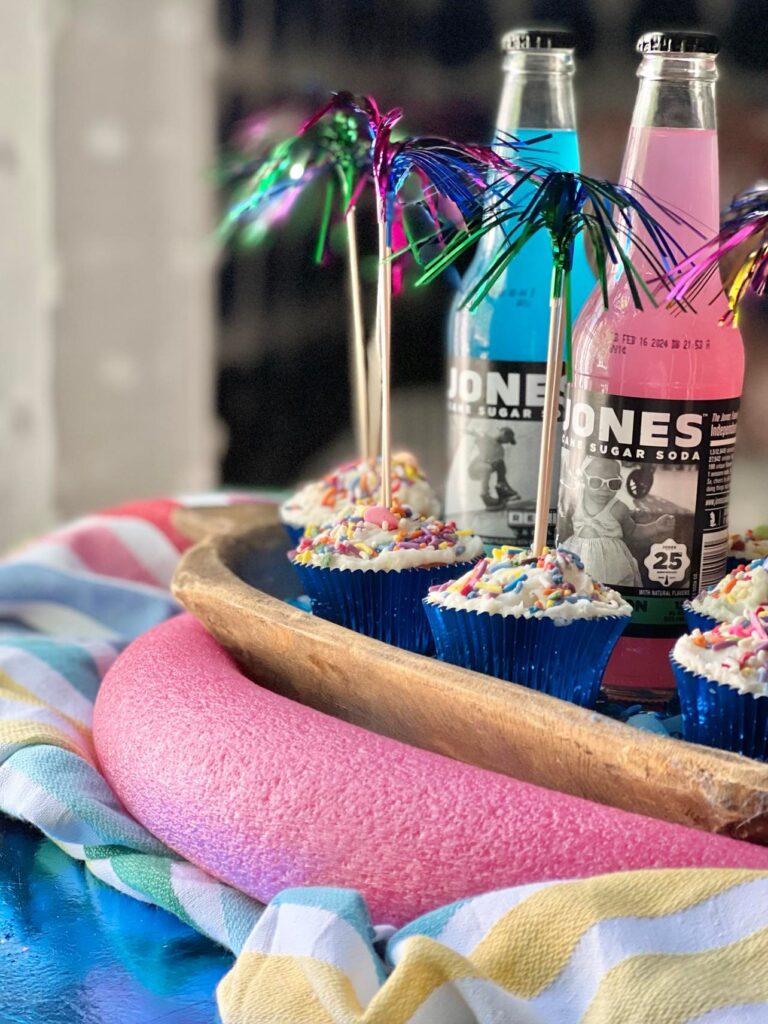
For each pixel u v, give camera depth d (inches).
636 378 27.8
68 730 30.3
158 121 91.7
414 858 21.9
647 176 28.4
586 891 19.9
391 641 31.0
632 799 22.8
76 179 91.1
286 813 23.0
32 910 25.2
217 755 24.4
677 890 19.8
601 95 83.0
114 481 95.5
